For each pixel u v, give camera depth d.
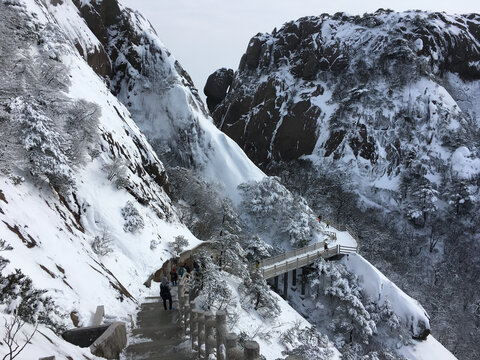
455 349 39.94
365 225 60.62
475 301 48.78
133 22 60.81
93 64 48.66
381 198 71.88
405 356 31.09
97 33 55.97
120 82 57.53
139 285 15.91
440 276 54.47
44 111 15.60
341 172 78.00
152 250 19.33
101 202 18.62
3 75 15.31
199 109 61.56
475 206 64.69
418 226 65.31
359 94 87.06
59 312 8.05
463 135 78.19
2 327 4.34
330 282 35.09
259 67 103.19
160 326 10.74
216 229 36.53
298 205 44.91
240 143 92.69
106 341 7.07
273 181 47.59
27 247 9.42
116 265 15.75
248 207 46.78
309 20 106.56
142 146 30.58
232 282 23.91
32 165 13.84
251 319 21.00
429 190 65.44
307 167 81.44
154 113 56.53
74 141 18.34
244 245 39.22
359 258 36.44
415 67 87.06
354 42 97.69
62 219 13.94
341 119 85.38
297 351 18.75
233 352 4.33
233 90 104.69
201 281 16.28
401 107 83.88
